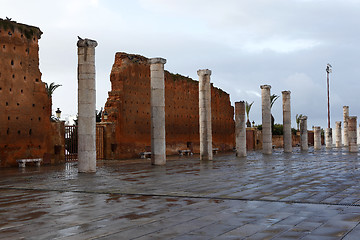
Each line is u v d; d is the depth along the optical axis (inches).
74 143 1258.0
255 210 363.9
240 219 327.6
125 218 340.5
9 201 444.5
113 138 1288.1
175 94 1619.1
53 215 358.9
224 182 585.3
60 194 494.6
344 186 514.6
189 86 1713.8
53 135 1128.2
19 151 1020.5
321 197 426.3
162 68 1047.0
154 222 323.3
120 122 1317.7
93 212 369.7
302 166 877.8
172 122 1592.0
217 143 1911.9
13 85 1017.5
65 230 301.6
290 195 444.8
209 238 271.9
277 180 597.3
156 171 804.0
